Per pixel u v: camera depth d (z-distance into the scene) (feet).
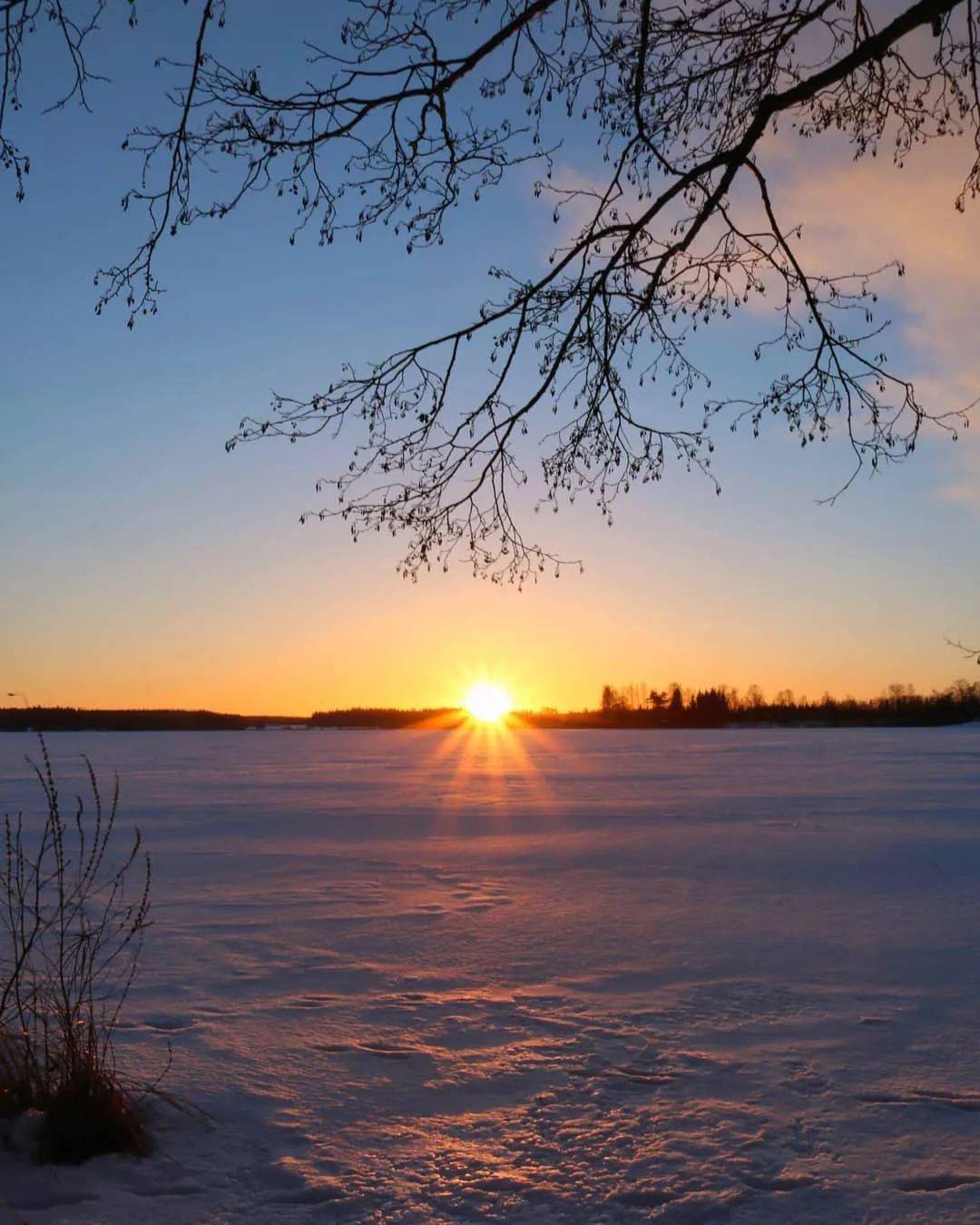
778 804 77.71
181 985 23.81
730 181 15.67
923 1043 19.47
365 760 165.78
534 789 95.61
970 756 165.27
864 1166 14.08
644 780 108.88
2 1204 12.62
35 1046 15.76
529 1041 19.62
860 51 14.62
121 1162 14.08
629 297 16.80
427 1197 13.14
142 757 181.06
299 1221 12.45
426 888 38.58
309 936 29.66
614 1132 15.25
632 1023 20.85
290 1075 17.61
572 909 34.01
